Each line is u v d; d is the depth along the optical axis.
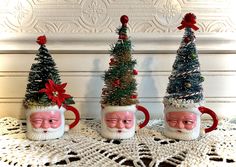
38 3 0.57
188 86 0.45
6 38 0.56
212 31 0.58
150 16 0.58
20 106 0.58
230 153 0.42
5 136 0.47
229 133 0.50
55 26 0.58
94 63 0.58
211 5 0.58
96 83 0.58
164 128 0.50
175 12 0.58
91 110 0.59
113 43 0.57
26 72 0.58
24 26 0.58
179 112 0.46
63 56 0.58
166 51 0.57
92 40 0.57
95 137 0.48
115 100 0.46
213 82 0.59
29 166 0.38
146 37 0.57
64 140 0.46
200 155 0.41
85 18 0.58
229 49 0.57
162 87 0.59
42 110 0.45
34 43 0.57
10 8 0.57
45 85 0.45
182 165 0.38
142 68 0.58
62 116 0.47
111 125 0.46
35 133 0.45
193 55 0.45
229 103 0.59
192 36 0.46
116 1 0.58
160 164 0.39
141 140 0.47
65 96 0.46
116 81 0.45
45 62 0.45
